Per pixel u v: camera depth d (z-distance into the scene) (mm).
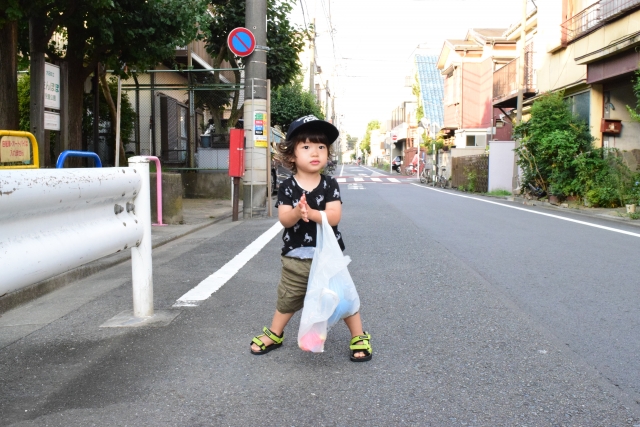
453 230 8727
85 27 9289
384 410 2568
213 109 16406
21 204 2559
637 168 13570
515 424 2432
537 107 15578
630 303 4461
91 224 3293
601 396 2719
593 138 14656
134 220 3830
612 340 3564
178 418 2486
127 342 3492
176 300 4480
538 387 2824
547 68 18344
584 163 13867
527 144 15758
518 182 17609
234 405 2619
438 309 4270
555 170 14828
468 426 2416
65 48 10680
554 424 2432
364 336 3230
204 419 2479
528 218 10711
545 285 5062
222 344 3455
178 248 7148
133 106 16156
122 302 4488
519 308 4305
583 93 15914
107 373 3008
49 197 2768
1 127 7691
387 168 59219
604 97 15062
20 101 13523
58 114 7996
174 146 17250
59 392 2770
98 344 3467
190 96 15391
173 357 3234
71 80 10141
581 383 2877
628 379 2936
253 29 10688
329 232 2998
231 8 16547
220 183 15188
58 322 3979
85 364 3141
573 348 3412
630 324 3904
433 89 43562
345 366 3113
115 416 2508
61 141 8852
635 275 5496
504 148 20031
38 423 2443
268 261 6137
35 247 2699
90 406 2611
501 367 3096
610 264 6055
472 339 3574
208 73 17406
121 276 5586
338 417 2500
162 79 18484
